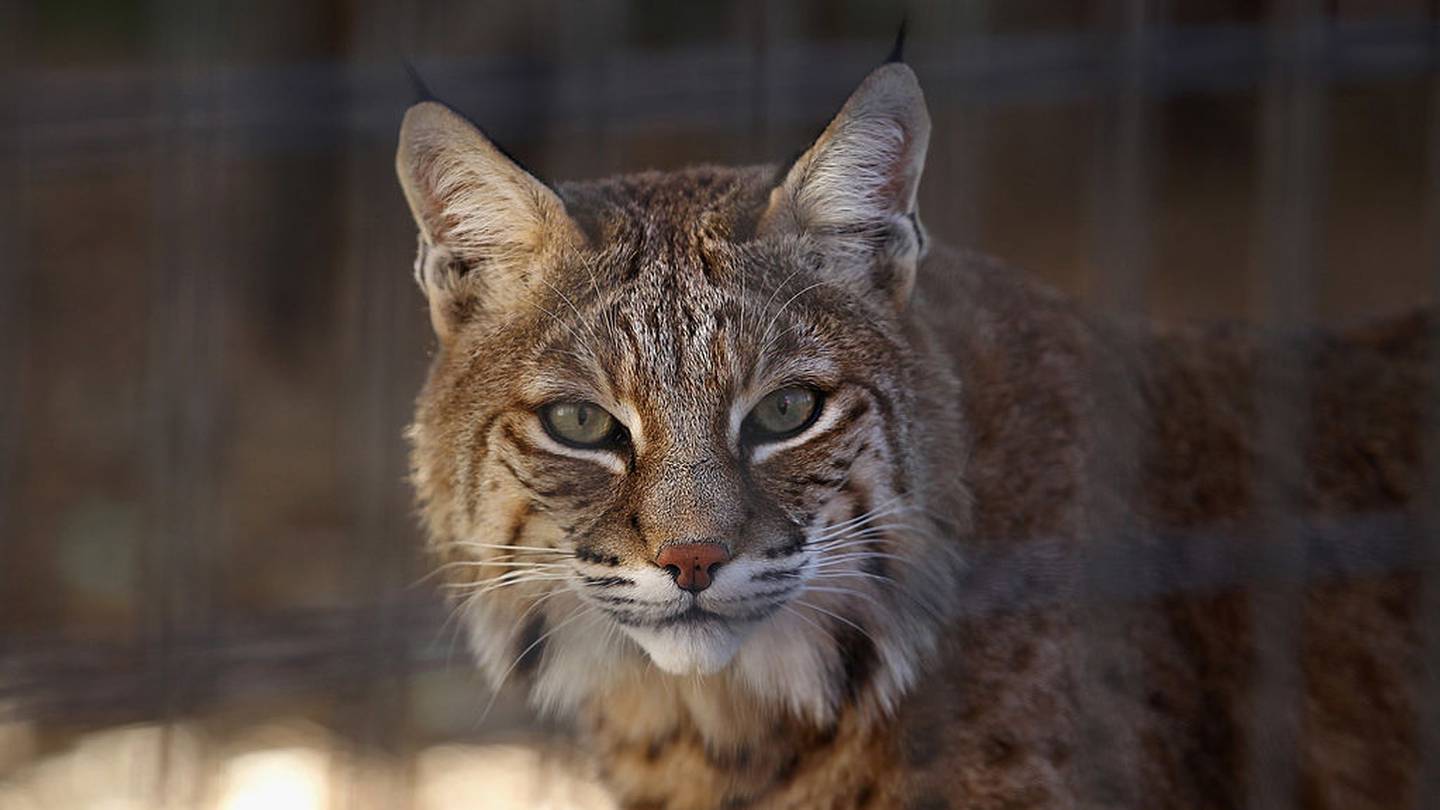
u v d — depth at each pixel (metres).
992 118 10.54
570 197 3.75
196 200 4.90
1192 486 4.02
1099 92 3.75
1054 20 10.70
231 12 4.66
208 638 3.28
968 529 3.67
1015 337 3.91
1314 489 4.13
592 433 3.46
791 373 3.44
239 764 5.38
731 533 3.30
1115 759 3.69
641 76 4.34
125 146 3.59
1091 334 4.03
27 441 7.54
